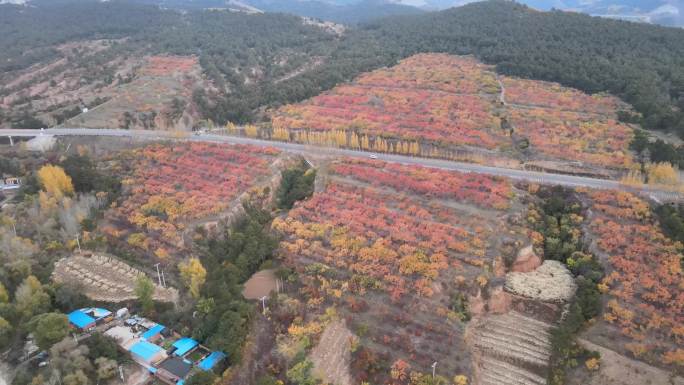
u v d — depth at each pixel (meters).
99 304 93.19
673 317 84.00
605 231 103.38
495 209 112.38
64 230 114.25
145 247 108.06
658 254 96.19
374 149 148.12
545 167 131.88
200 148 150.50
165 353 80.12
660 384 75.75
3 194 137.00
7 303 88.31
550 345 85.38
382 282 93.31
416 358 79.88
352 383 77.44
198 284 92.25
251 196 124.88
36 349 81.25
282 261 102.75
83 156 147.12
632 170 127.44
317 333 84.50
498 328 88.94
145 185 130.00
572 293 94.19
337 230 107.81
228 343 79.00
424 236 104.25
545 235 106.94
